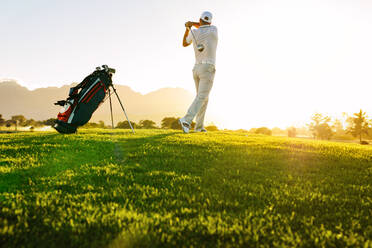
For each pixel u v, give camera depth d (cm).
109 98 722
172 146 518
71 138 578
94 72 629
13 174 322
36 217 208
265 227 200
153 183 300
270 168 390
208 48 803
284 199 262
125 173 337
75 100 613
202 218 209
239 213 226
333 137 9744
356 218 228
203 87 827
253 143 611
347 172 384
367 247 178
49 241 175
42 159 397
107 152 460
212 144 555
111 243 173
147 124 8494
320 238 189
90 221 200
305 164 422
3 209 218
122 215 209
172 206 237
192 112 831
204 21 828
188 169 364
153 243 174
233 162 413
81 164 379
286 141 690
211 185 298
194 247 172
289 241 182
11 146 491
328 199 267
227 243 177
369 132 8988
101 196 256
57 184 291
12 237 177
